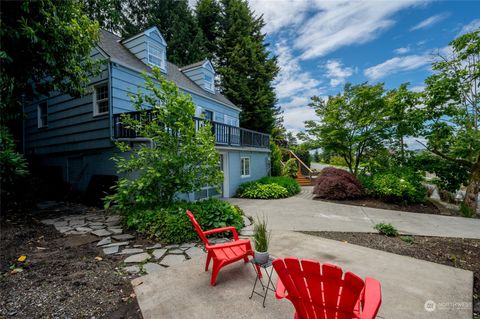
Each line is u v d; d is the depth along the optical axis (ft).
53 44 15.40
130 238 13.15
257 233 8.23
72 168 28.63
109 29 51.13
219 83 57.82
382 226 14.85
